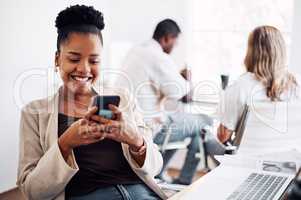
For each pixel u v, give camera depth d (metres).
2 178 2.64
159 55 2.56
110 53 3.27
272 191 0.97
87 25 1.20
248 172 1.12
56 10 2.92
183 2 3.25
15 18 2.59
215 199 0.92
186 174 1.64
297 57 2.72
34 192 1.12
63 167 1.08
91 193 1.18
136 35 3.43
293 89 1.93
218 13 3.17
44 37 2.83
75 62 1.20
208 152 1.80
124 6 3.45
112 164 1.24
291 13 2.83
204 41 3.23
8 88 2.59
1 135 2.60
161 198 1.24
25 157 1.19
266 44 1.93
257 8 2.99
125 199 1.17
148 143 1.25
